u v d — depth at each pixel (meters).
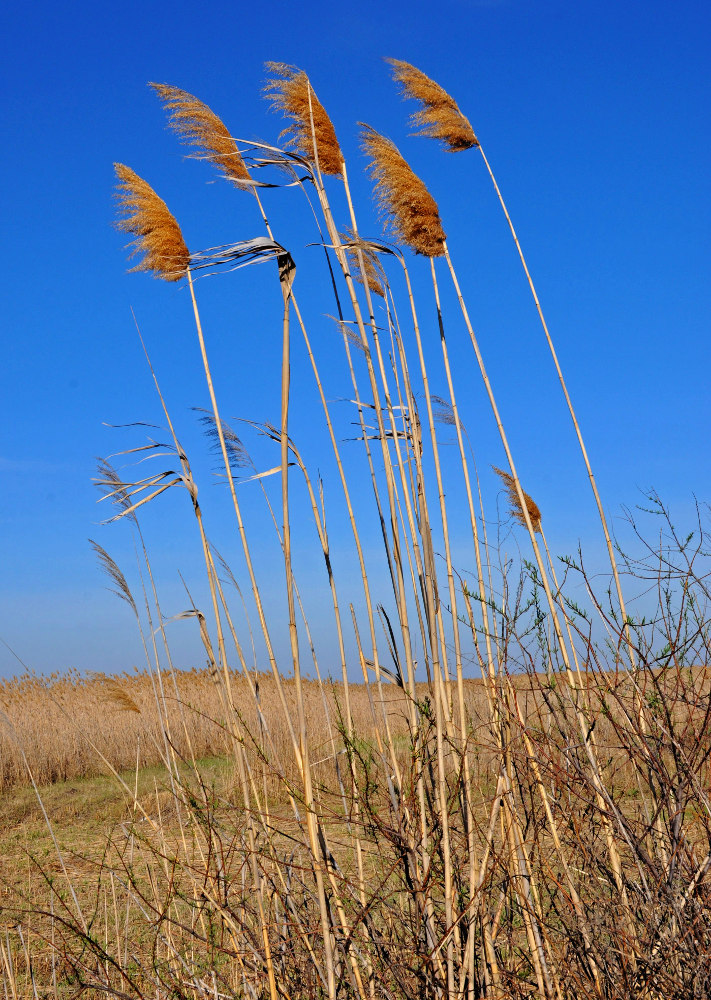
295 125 3.02
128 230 3.12
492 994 2.72
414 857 2.74
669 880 2.71
